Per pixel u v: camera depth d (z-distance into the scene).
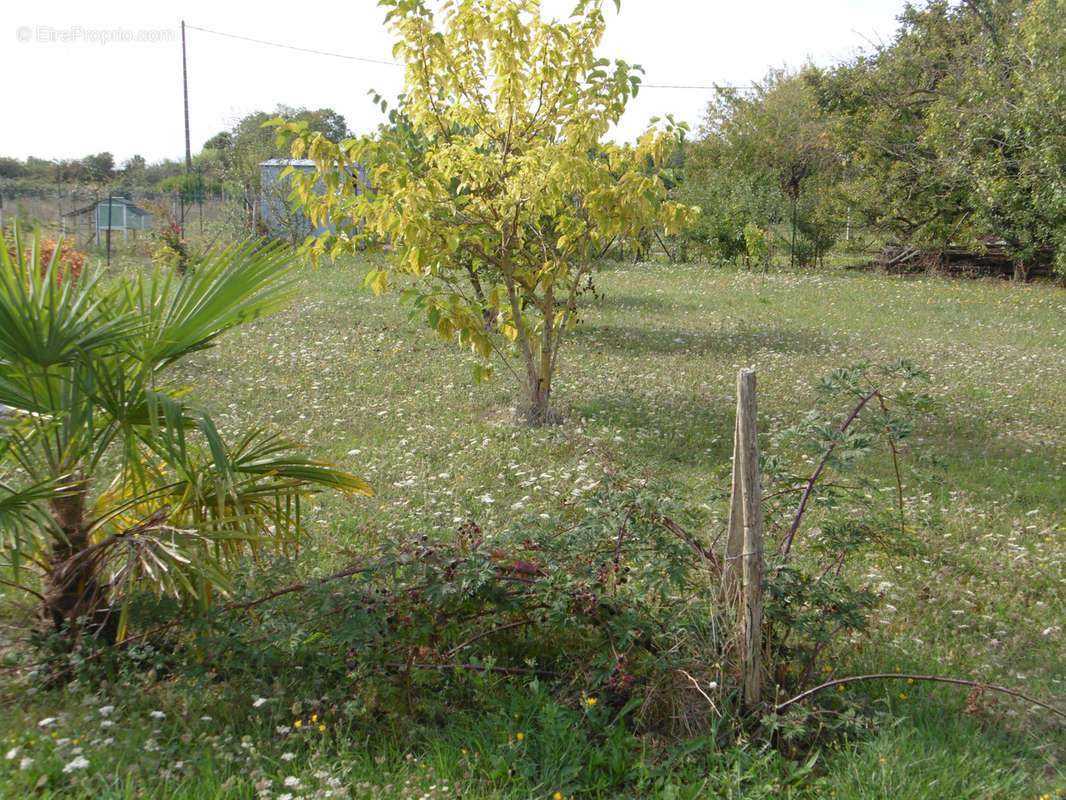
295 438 7.96
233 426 8.09
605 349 13.00
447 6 8.28
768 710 3.69
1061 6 20.64
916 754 3.55
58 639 3.97
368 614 3.88
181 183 31.66
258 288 4.37
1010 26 23.27
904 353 13.45
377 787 3.22
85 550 3.99
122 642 3.88
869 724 3.73
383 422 8.73
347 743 3.47
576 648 4.19
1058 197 20.09
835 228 27.81
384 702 3.84
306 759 3.42
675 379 11.16
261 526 4.30
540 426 8.81
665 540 4.07
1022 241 23.00
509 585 4.16
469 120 8.55
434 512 6.25
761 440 8.48
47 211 25.94
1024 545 6.19
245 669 3.86
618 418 9.28
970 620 5.00
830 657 4.27
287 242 4.70
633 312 16.64
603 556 4.11
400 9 8.15
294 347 12.02
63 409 3.95
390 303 15.90
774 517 4.56
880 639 4.59
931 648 4.62
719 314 16.89
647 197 8.05
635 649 3.93
